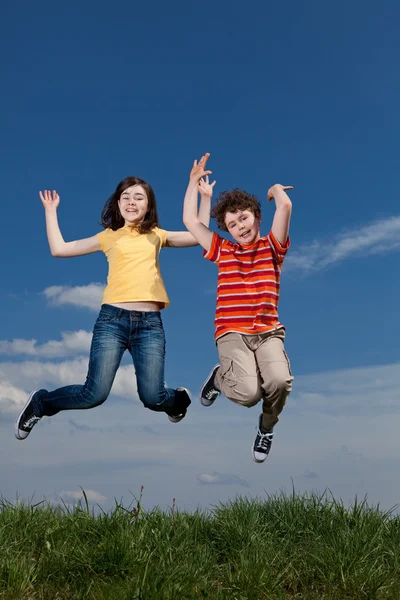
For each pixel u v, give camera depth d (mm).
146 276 4352
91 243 4625
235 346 3994
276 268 4113
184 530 4016
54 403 4348
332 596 3412
